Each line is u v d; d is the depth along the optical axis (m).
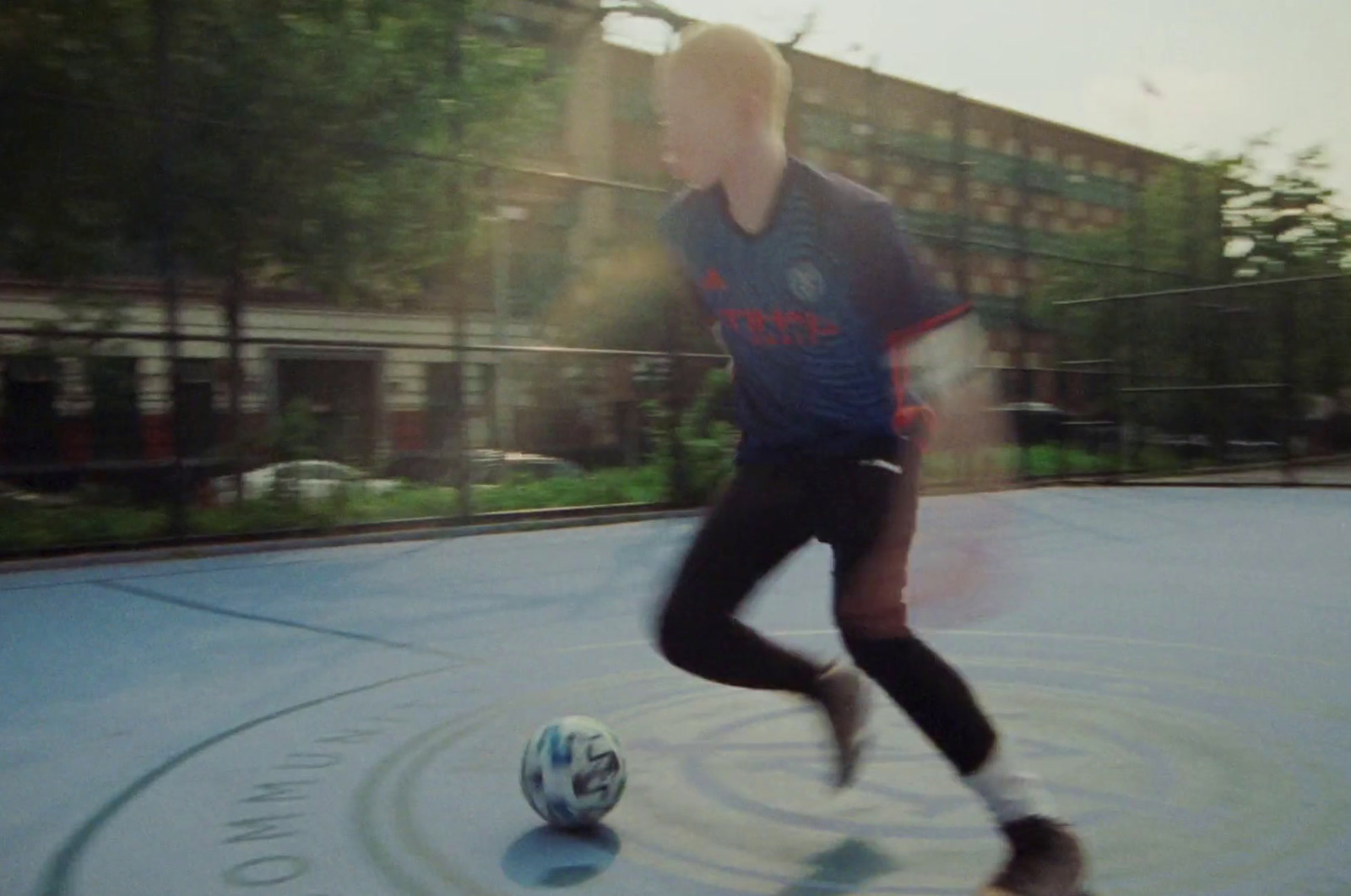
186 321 9.55
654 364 11.12
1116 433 15.15
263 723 3.44
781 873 2.20
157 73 8.35
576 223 12.25
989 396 2.15
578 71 15.54
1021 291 15.38
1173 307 15.59
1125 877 2.14
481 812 2.58
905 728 3.17
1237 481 14.59
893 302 2.06
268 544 8.34
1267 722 3.25
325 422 9.80
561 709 3.52
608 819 2.51
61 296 9.57
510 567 7.32
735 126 2.10
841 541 2.19
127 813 2.62
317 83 9.73
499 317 12.03
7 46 9.23
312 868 2.26
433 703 3.65
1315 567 6.75
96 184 9.55
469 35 10.83
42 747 3.22
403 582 6.63
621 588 6.35
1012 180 16.33
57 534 8.26
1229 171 19.98
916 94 14.22
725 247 2.20
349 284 10.66
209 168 9.52
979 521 2.26
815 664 2.54
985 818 2.46
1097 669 3.97
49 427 8.88
